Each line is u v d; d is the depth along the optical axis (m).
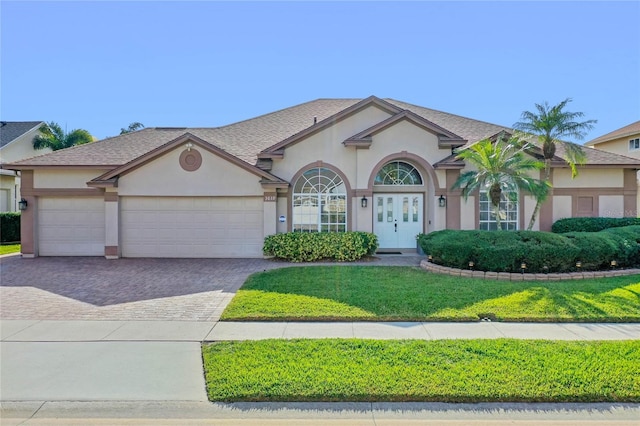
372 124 16.55
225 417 4.52
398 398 4.77
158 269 13.55
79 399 4.87
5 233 25.11
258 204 16.22
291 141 16.27
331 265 13.94
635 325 7.63
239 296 9.52
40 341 6.86
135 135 19.70
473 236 12.30
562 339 6.81
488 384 4.96
